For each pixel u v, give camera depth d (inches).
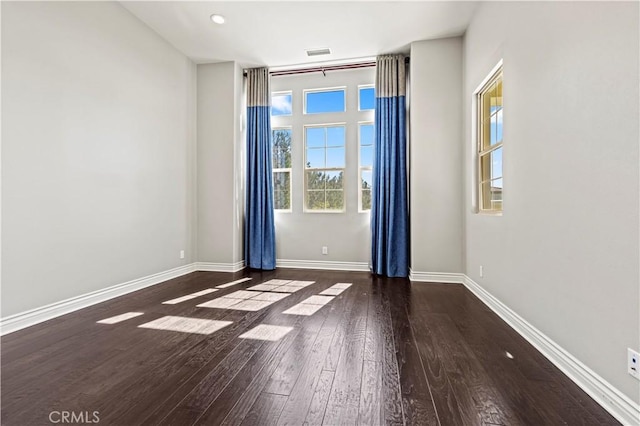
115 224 131.3
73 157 112.7
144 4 132.1
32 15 99.0
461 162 157.8
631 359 52.1
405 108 175.6
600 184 59.1
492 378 67.8
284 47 167.8
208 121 188.4
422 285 154.3
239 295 135.9
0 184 90.9
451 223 159.3
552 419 54.5
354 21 143.1
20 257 96.0
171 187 166.9
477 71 132.2
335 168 197.3
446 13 136.4
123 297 131.6
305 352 80.5
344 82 194.4
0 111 91.0
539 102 81.0
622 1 53.2
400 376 68.6
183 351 81.0
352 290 144.9
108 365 73.4
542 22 79.4
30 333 92.4
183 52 174.4
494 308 114.3
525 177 89.0
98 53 122.6
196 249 189.9
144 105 146.9
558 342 73.4
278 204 203.2
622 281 54.0
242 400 59.7
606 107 57.2
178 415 55.2
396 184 175.2
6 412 56.0
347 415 55.4
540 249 81.1
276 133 202.4
